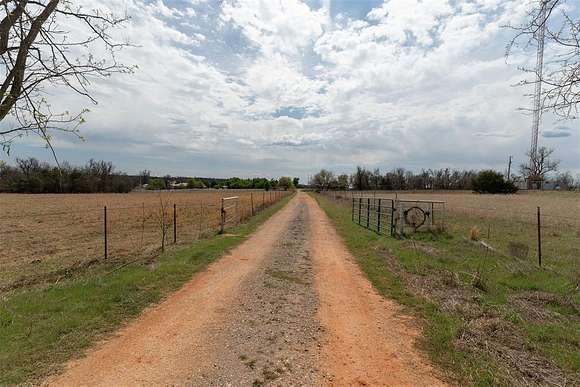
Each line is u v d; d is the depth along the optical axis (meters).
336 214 25.55
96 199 48.53
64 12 3.17
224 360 4.04
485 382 3.64
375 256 10.38
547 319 5.53
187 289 6.88
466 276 7.93
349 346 4.49
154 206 32.91
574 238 14.09
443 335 4.79
